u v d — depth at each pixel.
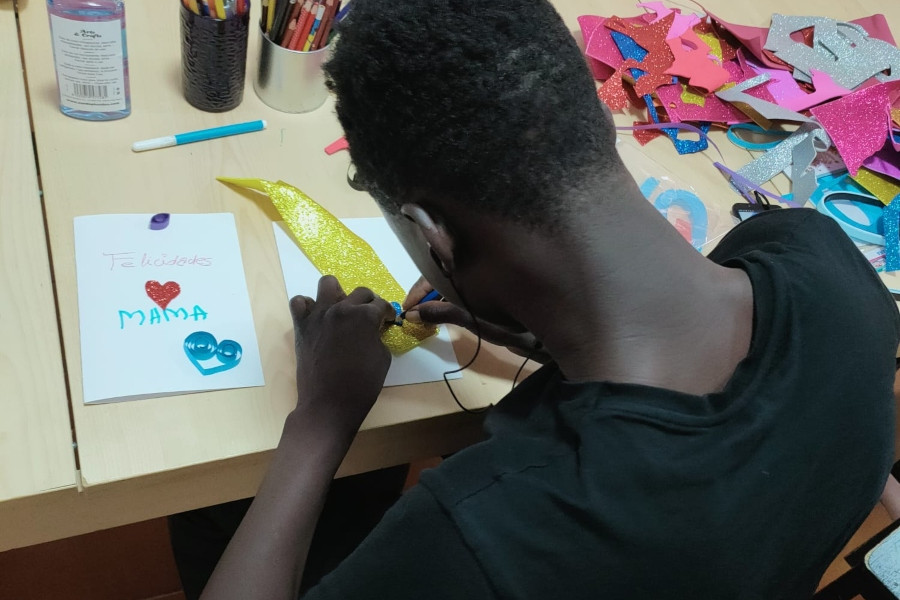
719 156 1.05
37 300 0.69
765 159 1.04
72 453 0.61
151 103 0.89
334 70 0.50
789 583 0.54
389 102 0.47
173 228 0.78
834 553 0.58
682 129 1.06
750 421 0.48
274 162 0.88
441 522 0.45
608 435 0.46
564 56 0.48
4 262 0.71
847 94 1.14
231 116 0.91
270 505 0.59
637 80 1.07
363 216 0.85
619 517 0.44
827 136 1.07
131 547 1.20
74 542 1.18
